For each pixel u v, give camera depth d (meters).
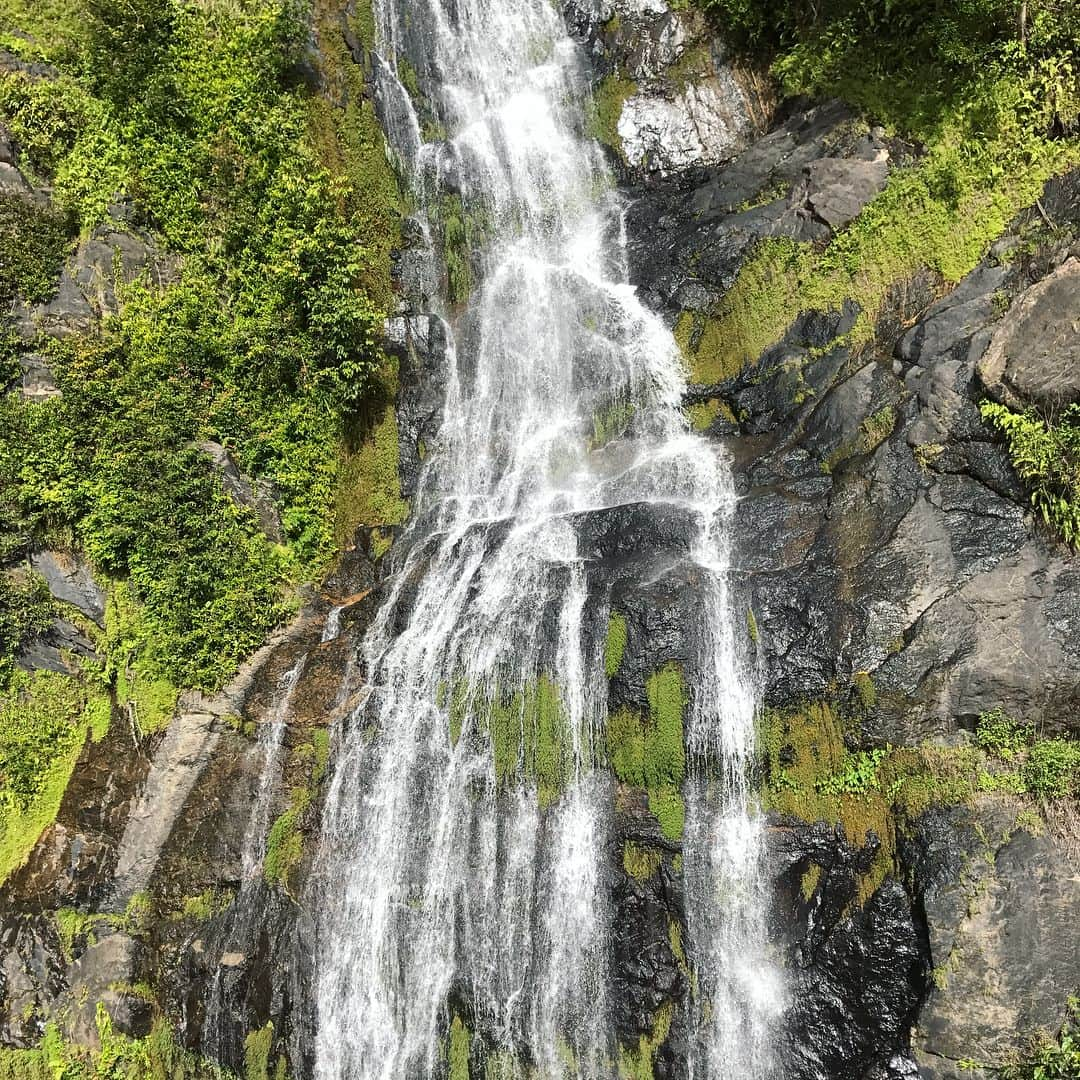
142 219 13.29
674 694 9.47
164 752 11.41
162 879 10.77
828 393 11.86
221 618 11.98
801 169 13.73
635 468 12.80
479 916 9.72
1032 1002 7.50
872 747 8.87
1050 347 9.48
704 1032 8.71
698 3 17.02
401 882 10.13
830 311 12.50
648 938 9.05
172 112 13.40
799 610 9.66
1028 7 11.68
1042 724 8.47
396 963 9.88
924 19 13.12
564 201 16.52
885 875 8.51
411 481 14.27
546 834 9.72
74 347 12.15
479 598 11.34
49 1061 10.15
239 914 10.49
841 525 10.28
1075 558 8.90
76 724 11.63
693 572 10.23
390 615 12.09
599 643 9.96
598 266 15.46
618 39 17.44
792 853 8.95
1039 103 11.47
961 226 11.60
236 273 13.48
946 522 9.71
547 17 17.94
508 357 14.91
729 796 9.23
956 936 7.83
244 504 12.85
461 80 17.28
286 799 10.95
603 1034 9.01
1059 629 8.64
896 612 9.30
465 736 10.41
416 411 14.62
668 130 16.55
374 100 15.77
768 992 8.62
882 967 8.19
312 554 13.45
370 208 15.26
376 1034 9.74
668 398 13.58
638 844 9.32
